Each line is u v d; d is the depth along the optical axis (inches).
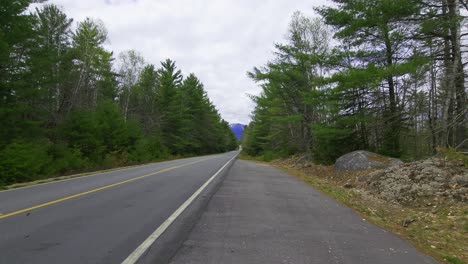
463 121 506.3
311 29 1059.9
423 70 589.3
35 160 616.4
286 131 1601.9
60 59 954.7
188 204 328.5
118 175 625.3
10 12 722.2
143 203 331.3
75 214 279.0
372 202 392.5
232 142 5561.0
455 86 538.3
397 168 493.7
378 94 759.7
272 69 1107.9
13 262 166.7
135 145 1254.3
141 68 1984.5
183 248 193.6
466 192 332.8
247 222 261.7
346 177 626.5
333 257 185.3
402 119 708.7
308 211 315.0
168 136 2117.4
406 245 215.2
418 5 534.9
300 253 190.1
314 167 889.5
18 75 754.2
